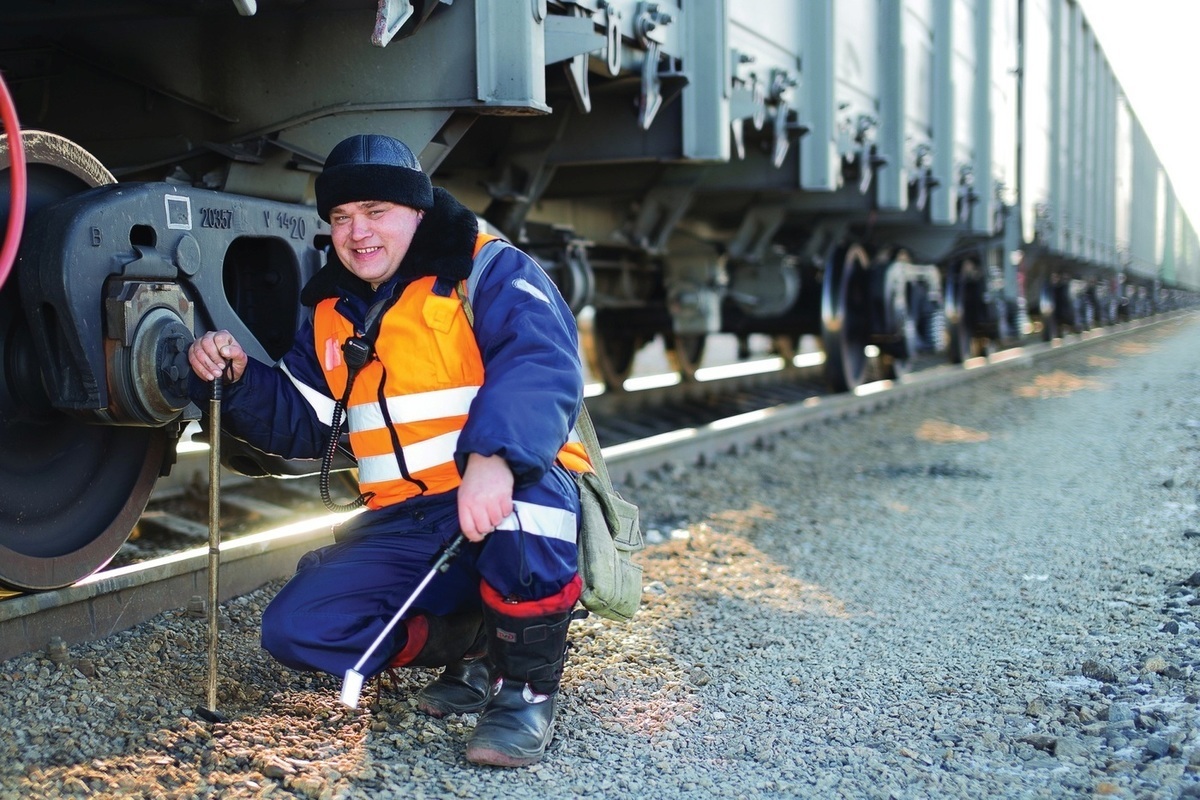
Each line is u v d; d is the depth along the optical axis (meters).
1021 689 3.14
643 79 5.13
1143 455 7.46
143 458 3.17
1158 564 4.50
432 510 2.59
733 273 10.12
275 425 2.67
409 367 2.45
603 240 8.00
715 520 5.64
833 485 6.68
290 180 3.68
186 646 3.17
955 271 14.67
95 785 2.30
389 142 2.44
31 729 2.51
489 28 3.43
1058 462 7.29
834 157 7.78
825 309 10.27
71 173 2.76
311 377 2.66
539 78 3.52
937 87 11.27
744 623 3.85
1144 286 39.38
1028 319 21.14
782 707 3.02
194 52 3.47
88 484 3.01
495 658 2.56
